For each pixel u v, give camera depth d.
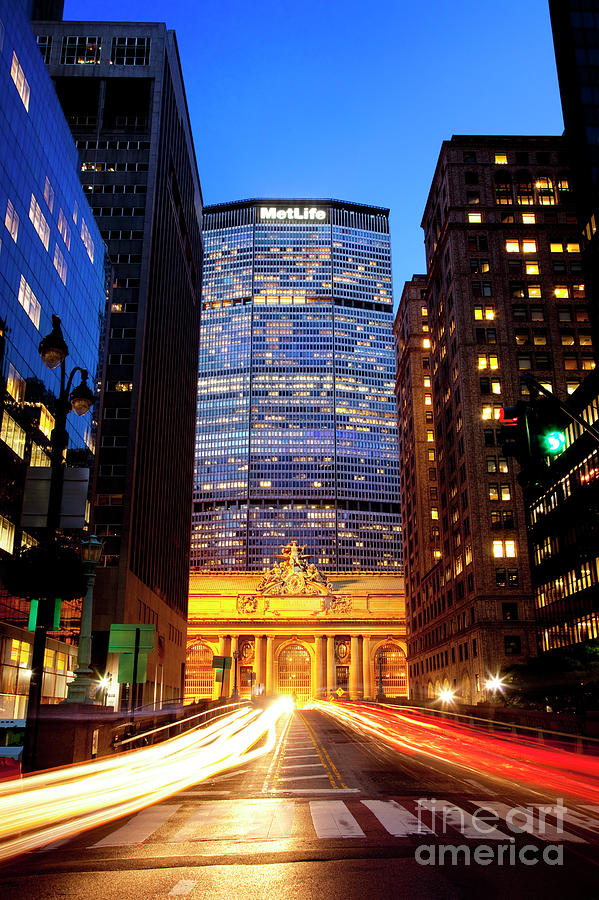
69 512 19.00
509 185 95.62
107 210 92.06
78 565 18.48
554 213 94.00
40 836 14.29
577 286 91.12
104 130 95.81
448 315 95.88
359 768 27.27
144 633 34.84
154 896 10.16
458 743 41.16
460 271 91.62
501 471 84.44
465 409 86.81
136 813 17.03
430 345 109.12
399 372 142.50
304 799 19.11
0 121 53.28
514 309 90.06
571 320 89.81
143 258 90.00
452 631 94.50
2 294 53.69
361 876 11.05
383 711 96.56
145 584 87.38
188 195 122.50
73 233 72.56
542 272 91.62
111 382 84.81
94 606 75.81
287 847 13.15
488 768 26.80
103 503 80.12
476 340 88.88
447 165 96.62
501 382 87.50
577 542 66.81
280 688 173.00
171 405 108.38
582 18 71.31
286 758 32.03
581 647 61.19
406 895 10.05
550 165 96.25
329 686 169.50
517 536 82.12
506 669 71.81
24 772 18.38
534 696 62.28
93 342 79.62
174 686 110.12
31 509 18.92
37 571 18.11
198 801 18.95
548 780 22.81
